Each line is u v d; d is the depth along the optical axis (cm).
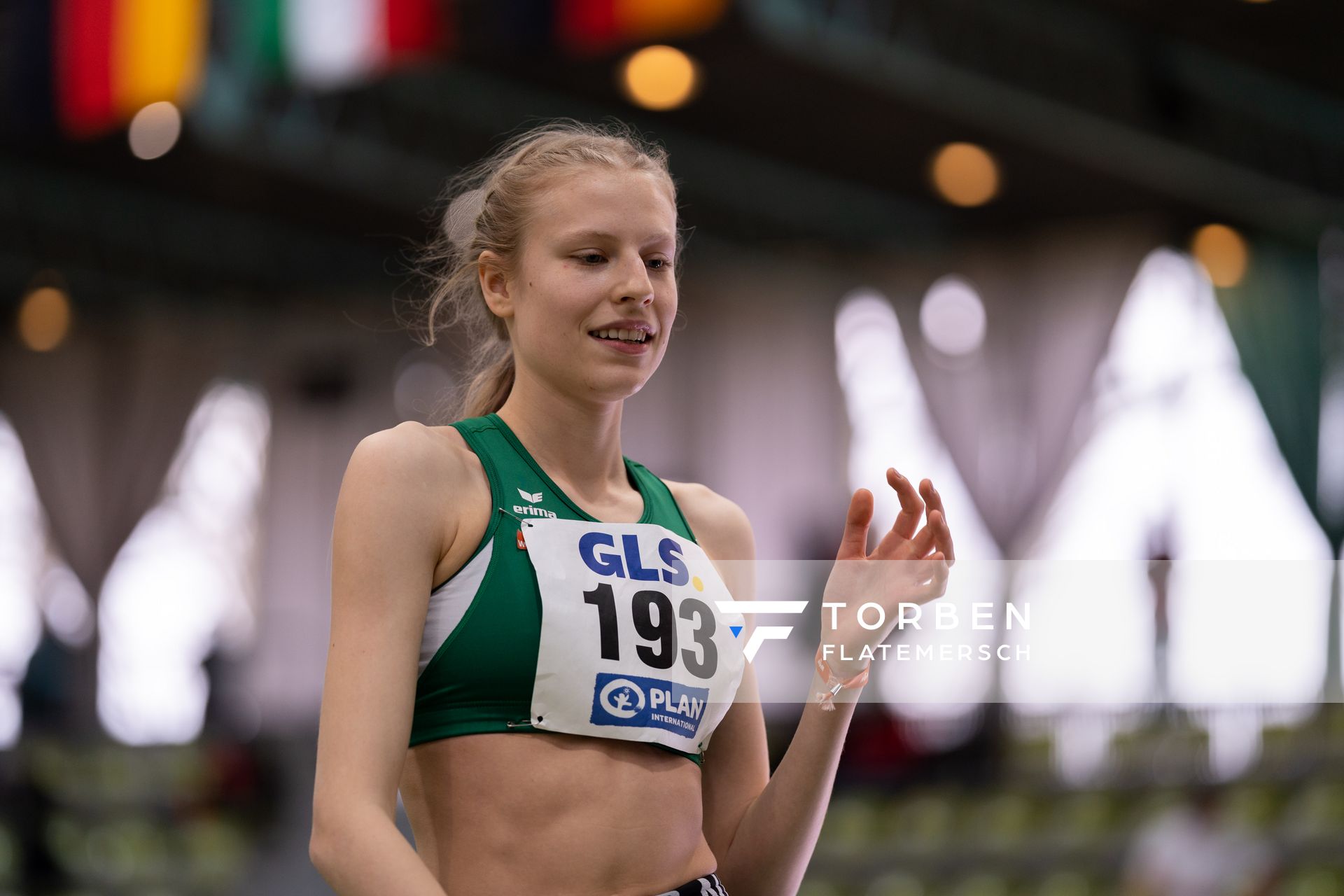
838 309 4059
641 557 495
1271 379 3594
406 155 3475
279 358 4700
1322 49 3062
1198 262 3688
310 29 2655
